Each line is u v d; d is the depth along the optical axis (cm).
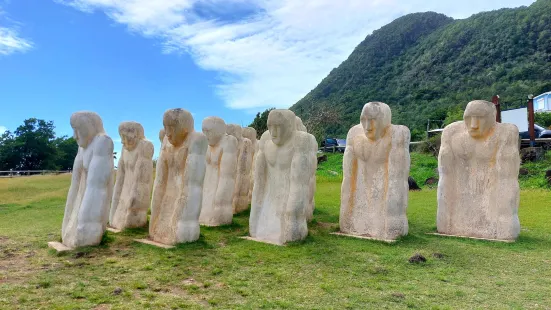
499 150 865
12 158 4325
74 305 465
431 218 1070
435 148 2416
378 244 784
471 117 886
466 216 888
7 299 480
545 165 1809
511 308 465
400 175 848
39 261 652
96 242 733
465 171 907
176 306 471
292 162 816
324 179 2041
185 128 795
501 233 840
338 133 3981
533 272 611
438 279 575
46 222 1023
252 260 667
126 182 980
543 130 2150
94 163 740
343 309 464
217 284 552
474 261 668
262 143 880
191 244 752
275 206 846
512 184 848
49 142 4566
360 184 906
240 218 1080
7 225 988
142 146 960
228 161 1002
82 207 729
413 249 743
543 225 952
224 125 1040
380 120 873
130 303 478
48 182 2016
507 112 2606
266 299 495
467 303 483
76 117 755
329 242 796
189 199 770
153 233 807
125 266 624
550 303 482
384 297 500
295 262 655
